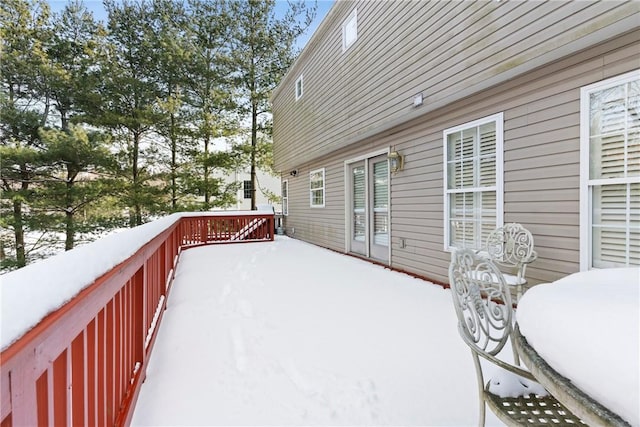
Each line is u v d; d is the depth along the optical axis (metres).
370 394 1.95
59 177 11.76
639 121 2.66
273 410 1.81
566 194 3.12
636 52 2.64
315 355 2.43
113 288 1.37
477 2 3.63
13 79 10.95
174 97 13.39
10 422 0.61
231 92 14.49
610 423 0.76
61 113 12.17
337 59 6.95
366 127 5.91
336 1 6.62
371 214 6.69
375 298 3.90
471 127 4.12
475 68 3.68
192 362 2.33
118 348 1.59
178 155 14.12
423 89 4.49
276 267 5.96
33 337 0.62
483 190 3.98
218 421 1.71
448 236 4.56
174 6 13.78
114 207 12.48
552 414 1.23
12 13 10.91
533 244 3.35
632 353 0.83
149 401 1.88
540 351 1.03
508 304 1.70
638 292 1.29
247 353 2.46
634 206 2.72
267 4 14.45
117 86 12.15
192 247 9.10
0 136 10.45
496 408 1.27
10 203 10.83
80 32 12.53
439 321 3.11
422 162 5.04
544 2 2.96
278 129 11.85
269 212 10.45
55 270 0.82
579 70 3.00
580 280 1.53
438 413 1.79
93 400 1.17
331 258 6.98
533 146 3.40
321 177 9.00
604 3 2.53
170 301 3.88
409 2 4.72
